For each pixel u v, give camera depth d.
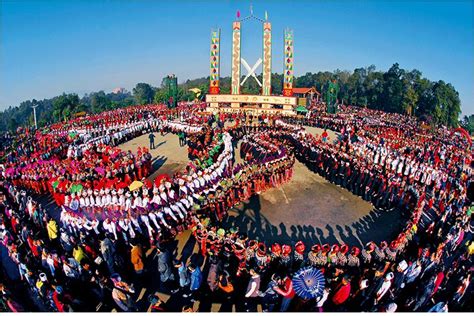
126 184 20.31
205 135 34.34
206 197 17.88
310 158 28.53
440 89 86.06
